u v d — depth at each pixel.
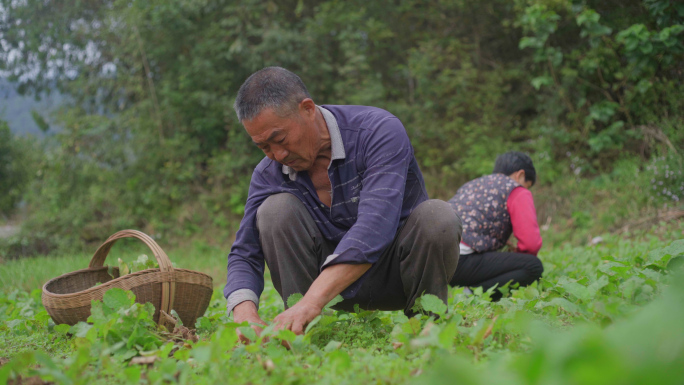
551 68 8.02
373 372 1.66
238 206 9.35
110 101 10.92
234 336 1.73
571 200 7.48
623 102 7.74
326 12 9.64
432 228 2.28
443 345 1.60
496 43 9.62
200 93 9.34
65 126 10.24
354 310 2.57
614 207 6.85
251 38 10.16
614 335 0.87
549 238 6.89
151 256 8.05
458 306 2.75
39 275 6.03
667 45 6.74
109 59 10.71
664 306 0.86
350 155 2.32
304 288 2.36
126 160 10.16
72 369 1.66
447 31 9.75
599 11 8.00
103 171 10.06
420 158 9.24
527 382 0.89
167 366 1.70
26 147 11.89
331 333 2.30
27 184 11.52
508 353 1.63
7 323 3.02
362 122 2.35
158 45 9.83
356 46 9.34
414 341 1.61
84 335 2.25
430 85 9.33
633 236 6.31
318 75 9.68
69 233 9.57
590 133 7.84
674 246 2.60
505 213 3.85
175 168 9.77
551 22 7.80
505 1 8.88
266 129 2.13
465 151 8.97
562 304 2.09
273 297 4.42
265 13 9.89
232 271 2.40
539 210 7.55
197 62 9.33
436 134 9.10
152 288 2.59
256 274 2.43
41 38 10.58
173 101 9.55
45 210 9.95
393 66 10.20
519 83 9.34
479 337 1.77
